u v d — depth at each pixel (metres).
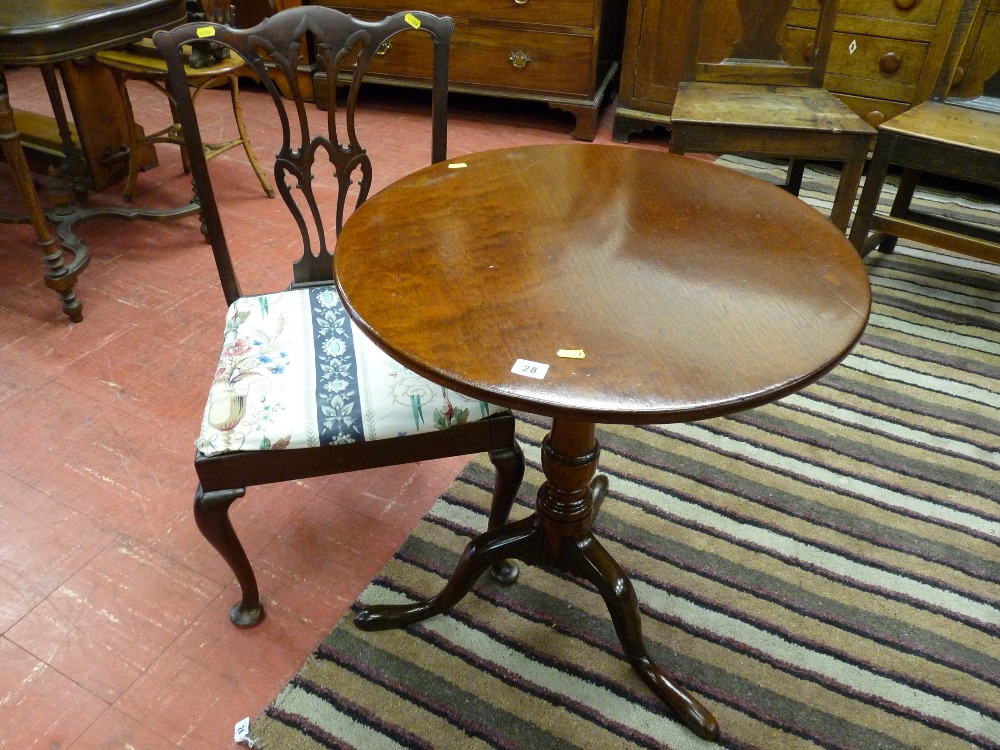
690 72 2.39
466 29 3.29
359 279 1.06
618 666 1.39
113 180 2.96
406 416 1.23
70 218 2.39
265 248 2.59
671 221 1.23
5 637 1.41
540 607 1.48
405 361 0.93
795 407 1.99
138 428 1.87
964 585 1.54
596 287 1.05
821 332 0.97
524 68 3.32
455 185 1.33
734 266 1.11
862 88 2.95
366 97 3.80
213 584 1.52
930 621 1.47
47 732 1.27
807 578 1.55
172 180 3.02
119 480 1.73
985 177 2.08
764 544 1.62
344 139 3.36
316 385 1.26
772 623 1.46
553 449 1.26
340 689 1.33
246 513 1.67
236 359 1.32
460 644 1.41
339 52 1.37
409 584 1.52
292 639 1.42
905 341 2.24
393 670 1.37
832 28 2.27
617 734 1.28
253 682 1.35
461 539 1.62
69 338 2.16
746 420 1.95
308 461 1.23
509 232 1.18
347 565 1.56
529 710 1.31
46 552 1.57
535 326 0.97
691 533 1.64
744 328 0.98
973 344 2.23
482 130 3.50
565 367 0.90
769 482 1.77
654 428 1.92
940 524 1.67
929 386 2.06
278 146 3.29
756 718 1.31
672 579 1.54
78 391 1.97
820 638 1.44
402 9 3.33
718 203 1.29
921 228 2.28
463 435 1.27
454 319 0.98
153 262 2.52
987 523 1.67
